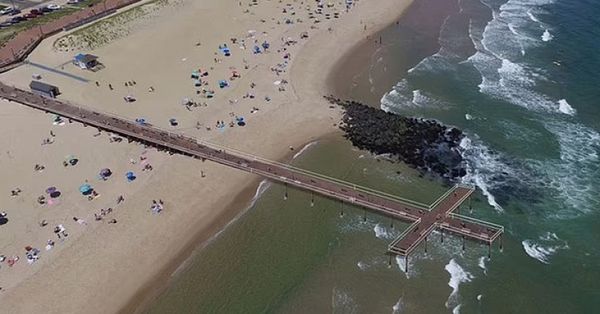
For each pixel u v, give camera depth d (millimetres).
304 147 73750
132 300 53469
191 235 60656
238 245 59500
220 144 73812
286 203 64938
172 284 55031
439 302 53000
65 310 52188
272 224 62125
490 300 53219
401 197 65250
